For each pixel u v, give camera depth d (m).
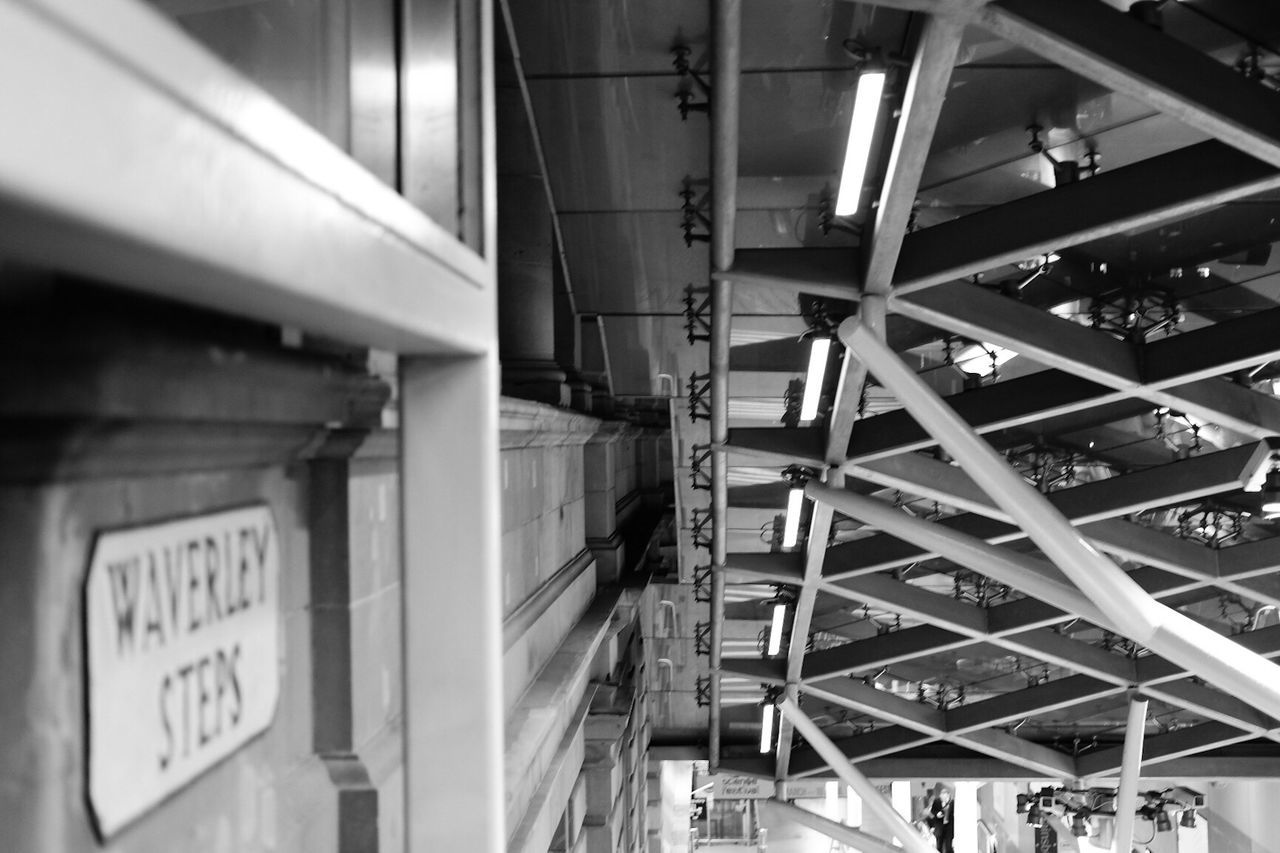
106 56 1.06
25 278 2.41
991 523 19.42
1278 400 13.53
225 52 3.16
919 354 14.05
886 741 29.38
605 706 18.70
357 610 5.21
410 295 2.11
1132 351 12.67
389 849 5.35
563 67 11.16
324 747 5.06
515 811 10.16
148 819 3.23
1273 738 24.72
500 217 16.56
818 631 24.97
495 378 2.79
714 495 17.88
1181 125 9.76
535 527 14.89
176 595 3.42
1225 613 22.36
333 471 5.06
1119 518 18.33
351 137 3.00
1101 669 23.67
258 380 3.77
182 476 3.57
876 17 8.66
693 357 17.36
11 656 2.59
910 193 9.05
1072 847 49.44
